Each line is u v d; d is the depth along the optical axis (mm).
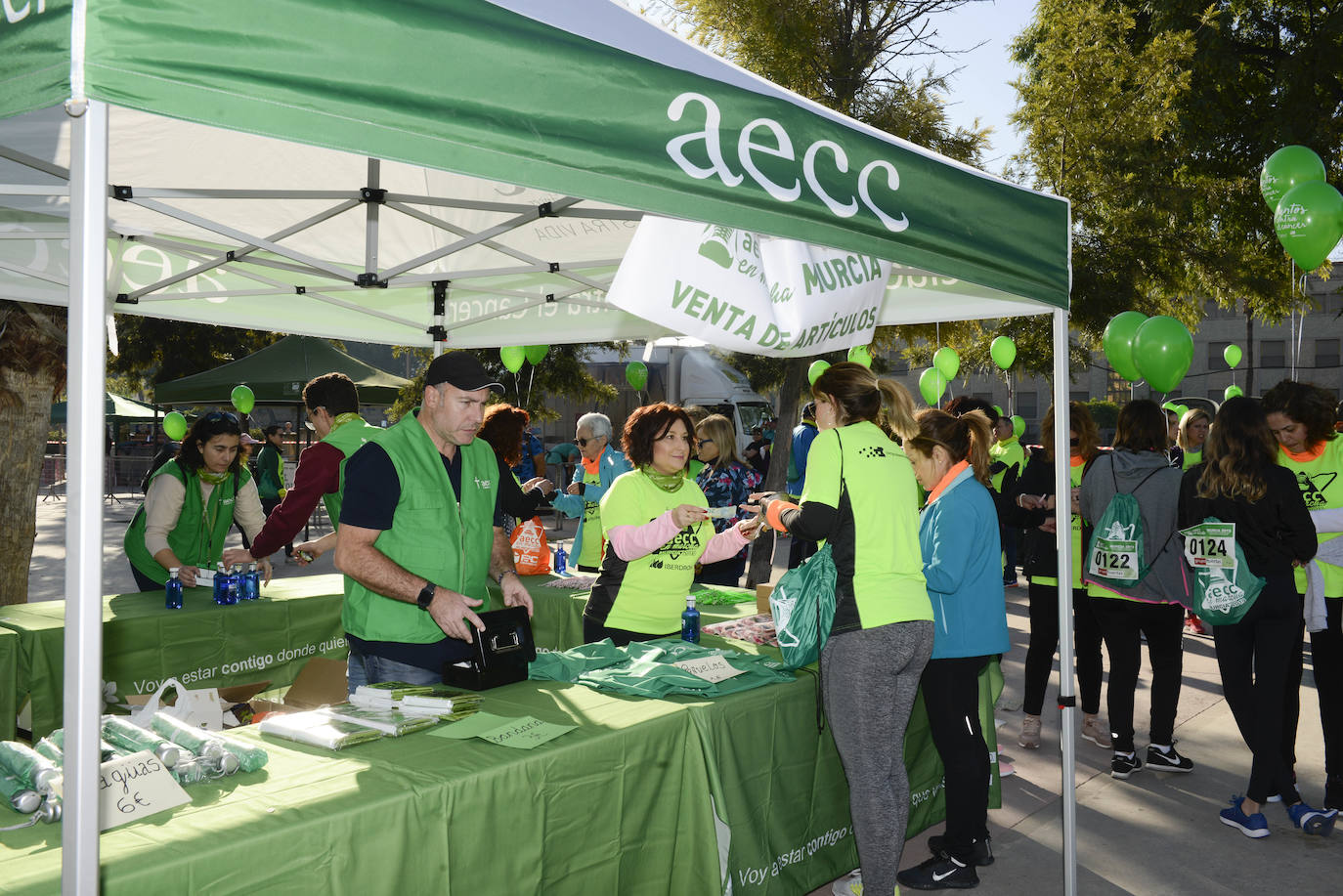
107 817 1791
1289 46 15078
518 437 4824
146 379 27781
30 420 5594
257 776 2102
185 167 3881
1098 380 40188
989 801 4215
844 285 2984
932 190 2771
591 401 17312
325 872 1867
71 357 1479
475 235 3752
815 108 2412
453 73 1740
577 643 4734
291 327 5633
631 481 3592
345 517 2775
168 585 4406
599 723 2525
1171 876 3641
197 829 1798
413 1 1701
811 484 2975
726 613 4367
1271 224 13820
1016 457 5762
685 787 2684
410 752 2273
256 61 1536
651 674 2869
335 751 2275
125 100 1426
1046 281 3266
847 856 3430
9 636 3811
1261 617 3838
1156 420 4484
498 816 2174
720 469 6453
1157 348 4086
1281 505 3693
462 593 2949
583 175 1902
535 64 1851
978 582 3418
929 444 3426
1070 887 3350
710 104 2146
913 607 2938
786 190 2307
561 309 5773
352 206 3871
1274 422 4020
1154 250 11328
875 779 2945
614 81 1970
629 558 3455
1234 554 3740
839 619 2924
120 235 4156
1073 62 11328
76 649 1502
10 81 1516
